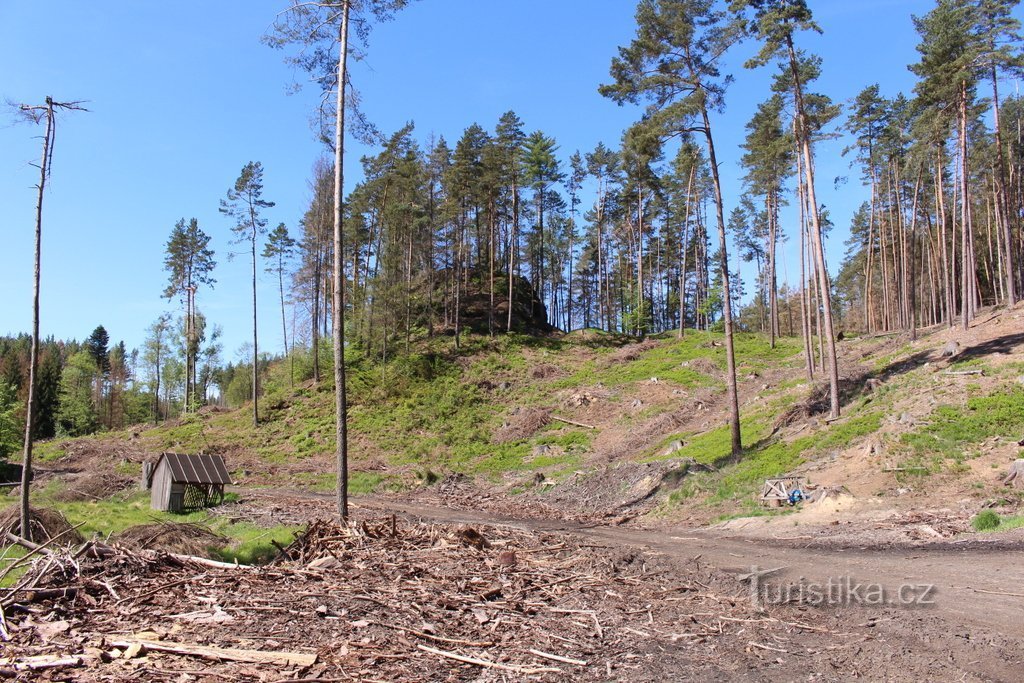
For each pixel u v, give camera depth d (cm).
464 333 5622
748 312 8831
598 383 4556
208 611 726
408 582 945
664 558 1341
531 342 5569
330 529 1311
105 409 7788
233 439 4431
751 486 2186
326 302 6094
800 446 2394
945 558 1196
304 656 585
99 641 605
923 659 653
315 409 4747
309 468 3803
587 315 8356
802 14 2547
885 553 1306
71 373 6644
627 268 7581
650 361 4919
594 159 6494
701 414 3756
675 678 607
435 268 5966
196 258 6391
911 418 2220
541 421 4088
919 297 6450
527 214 6869
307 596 813
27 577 779
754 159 3850
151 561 913
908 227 5744
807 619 834
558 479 3066
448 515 2409
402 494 3183
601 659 661
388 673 569
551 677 598
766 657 673
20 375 6556
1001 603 863
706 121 2567
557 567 1174
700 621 826
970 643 699
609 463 3156
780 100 3044
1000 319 3272
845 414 2633
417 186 5159
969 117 3291
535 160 6366
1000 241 4553
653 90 2530
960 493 1700
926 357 3005
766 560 1308
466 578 1014
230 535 1738
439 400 4581
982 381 2353
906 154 4184
